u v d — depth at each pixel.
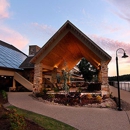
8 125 4.64
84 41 13.23
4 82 18.25
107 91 12.55
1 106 6.83
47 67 17.12
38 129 5.21
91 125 6.30
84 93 13.23
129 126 6.25
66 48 16.69
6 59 19.75
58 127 5.82
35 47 24.44
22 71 20.92
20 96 13.15
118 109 9.24
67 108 9.27
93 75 34.44
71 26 13.20
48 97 11.95
